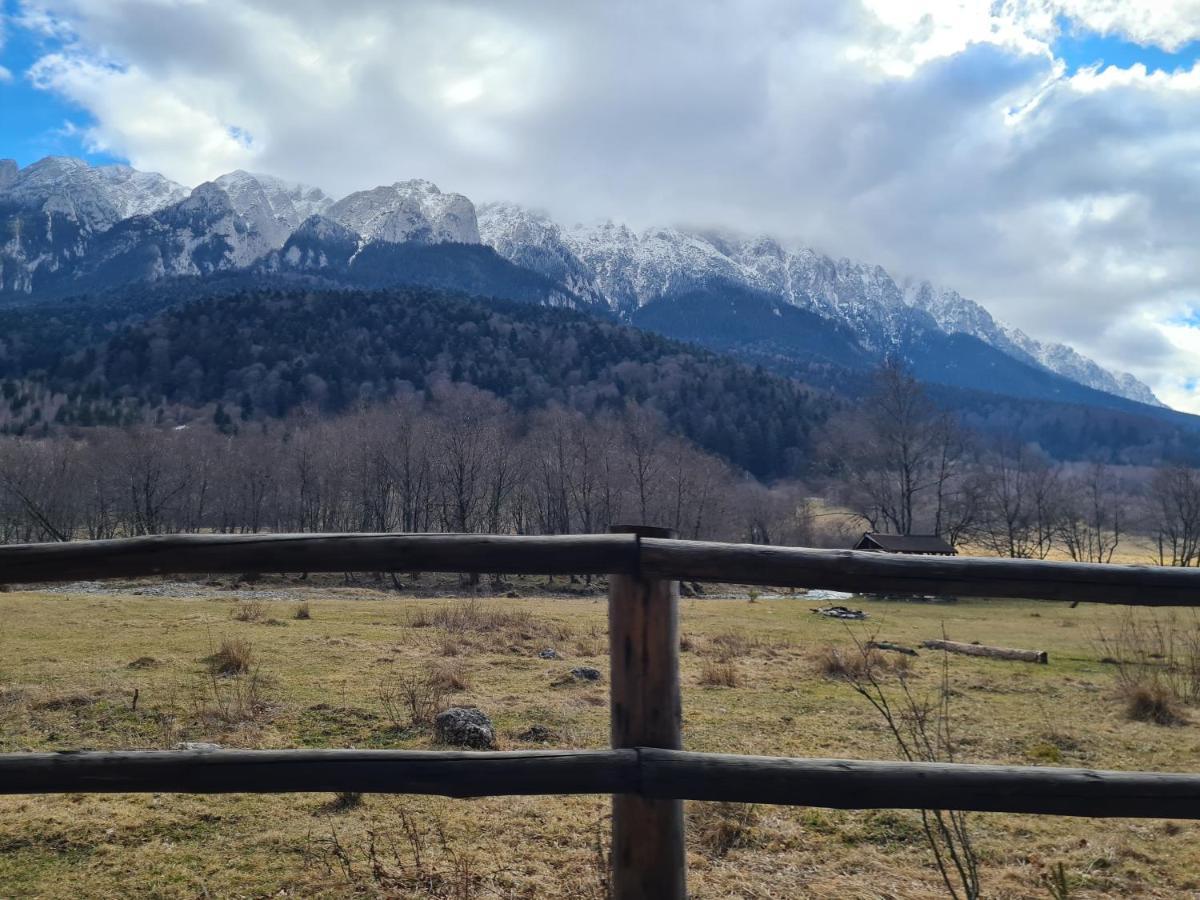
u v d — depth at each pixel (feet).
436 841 13.70
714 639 47.32
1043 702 28.43
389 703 23.12
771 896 12.16
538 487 212.84
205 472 206.59
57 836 13.67
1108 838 14.85
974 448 265.13
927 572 7.88
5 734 19.67
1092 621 68.28
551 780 7.57
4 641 35.99
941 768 7.75
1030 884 12.89
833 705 26.00
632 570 7.88
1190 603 7.97
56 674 27.22
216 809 14.98
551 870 12.55
